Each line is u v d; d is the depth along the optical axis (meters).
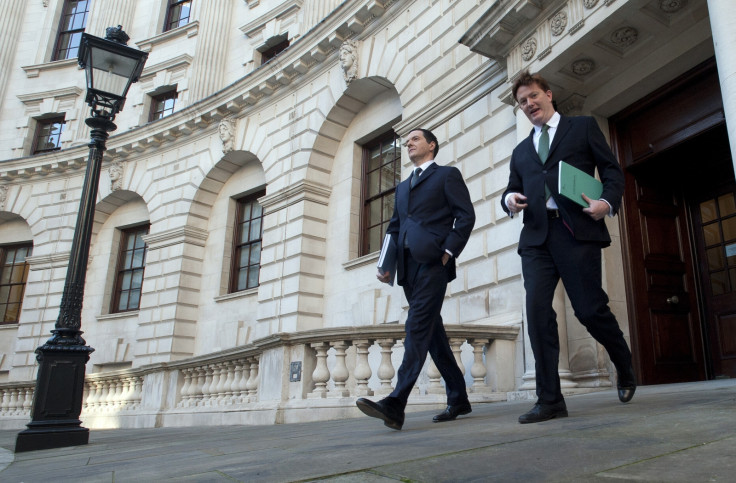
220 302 16.73
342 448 2.90
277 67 15.48
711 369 7.28
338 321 13.23
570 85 7.84
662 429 2.42
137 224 20.19
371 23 13.24
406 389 3.46
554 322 3.25
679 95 7.17
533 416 3.10
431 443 2.70
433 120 10.92
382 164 13.72
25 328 20.23
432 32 11.43
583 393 6.48
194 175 17.86
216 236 17.61
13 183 22.14
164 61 21.06
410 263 3.69
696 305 7.53
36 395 6.45
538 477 1.79
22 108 23.95
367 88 13.57
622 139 7.90
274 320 14.01
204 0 20.88
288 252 14.23
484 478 1.85
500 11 8.02
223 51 19.91
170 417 10.27
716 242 7.42
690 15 6.48
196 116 17.77
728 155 7.20
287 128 15.37
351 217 13.75
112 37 8.06
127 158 20.00
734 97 4.26
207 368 9.92
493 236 9.04
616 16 6.58
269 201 15.23
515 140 8.91
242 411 7.98
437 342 3.93
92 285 20.30
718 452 1.88
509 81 8.40
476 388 7.22
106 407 12.95
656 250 7.55
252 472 2.41
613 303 7.14
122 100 7.72
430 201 3.72
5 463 4.79
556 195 3.22
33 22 25.56
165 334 16.89
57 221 20.98
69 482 2.80
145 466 3.26
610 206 3.07
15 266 22.56
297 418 6.92
